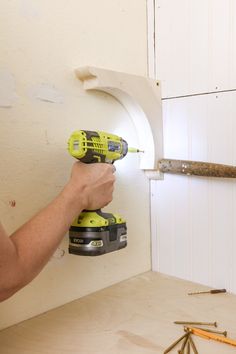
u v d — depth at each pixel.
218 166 1.00
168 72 1.15
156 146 1.16
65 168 0.97
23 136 0.87
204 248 1.11
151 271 1.25
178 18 1.11
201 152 1.09
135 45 1.16
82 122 1.01
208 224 1.09
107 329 0.86
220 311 0.95
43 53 0.90
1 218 0.84
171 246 1.20
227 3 0.99
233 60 0.99
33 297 0.92
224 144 1.03
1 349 0.78
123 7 1.11
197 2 1.06
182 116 1.13
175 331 0.85
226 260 1.06
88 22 1.01
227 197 1.04
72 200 0.78
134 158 1.18
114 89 1.04
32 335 0.84
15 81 0.85
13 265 0.61
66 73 0.96
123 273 1.17
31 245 0.66
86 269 1.05
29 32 0.87
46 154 0.92
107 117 1.08
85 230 0.88
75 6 0.97
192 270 1.15
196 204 1.12
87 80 0.99
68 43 0.96
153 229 1.25
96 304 1.00
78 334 0.84
